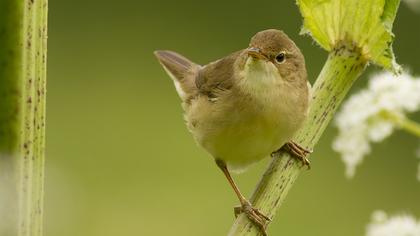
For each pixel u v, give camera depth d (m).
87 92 16.42
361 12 4.11
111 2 19.52
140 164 13.87
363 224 12.55
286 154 4.20
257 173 13.40
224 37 18.70
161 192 12.83
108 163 13.85
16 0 2.45
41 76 2.54
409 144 14.56
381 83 5.12
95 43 18.20
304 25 4.26
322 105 4.20
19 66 2.46
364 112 5.07
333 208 12.97
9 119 2.46
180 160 14.05
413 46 16.97
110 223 11.74
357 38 4.15
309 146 4.19
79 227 11.19
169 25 19.08
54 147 14.27
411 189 14.07
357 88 15.95
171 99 16.59
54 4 18.91
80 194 11.15
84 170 13.46
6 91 2.46
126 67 17.56
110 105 16.05
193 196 12.81
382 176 14.23
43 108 2.54
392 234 4.41
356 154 5.11
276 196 4.03
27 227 2.45
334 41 4.21
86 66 17.33
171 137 15.07
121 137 14.85
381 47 4.09
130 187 12.89
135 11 19.44
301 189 13.46
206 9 19.38
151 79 17.22
